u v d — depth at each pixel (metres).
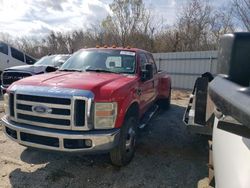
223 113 0.91
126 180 3.79
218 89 0.97
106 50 5.24
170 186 3.67
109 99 3.49
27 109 3.60
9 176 3.80
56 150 3.45
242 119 0.76
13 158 4.38
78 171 4.00
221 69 1.06
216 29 25.42
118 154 3.90
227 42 1.02
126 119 3.99
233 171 1.14
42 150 3.56
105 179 3.80
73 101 3.35
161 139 5.56
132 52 5.14
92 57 5.10
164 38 26.92
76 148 3.42
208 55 15.22
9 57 12.02
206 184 3.73
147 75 4.89
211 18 26.05
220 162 1.35
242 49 0.98
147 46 27.20
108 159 4.41
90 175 3.90
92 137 3.36
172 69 17.27
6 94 3.85
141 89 4.71
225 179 1.20
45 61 9.66
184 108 8.99
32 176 3.82
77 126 3.39
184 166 4.29
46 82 3.70
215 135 1.64
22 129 3.57
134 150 4.38
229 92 0.90
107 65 4.90
